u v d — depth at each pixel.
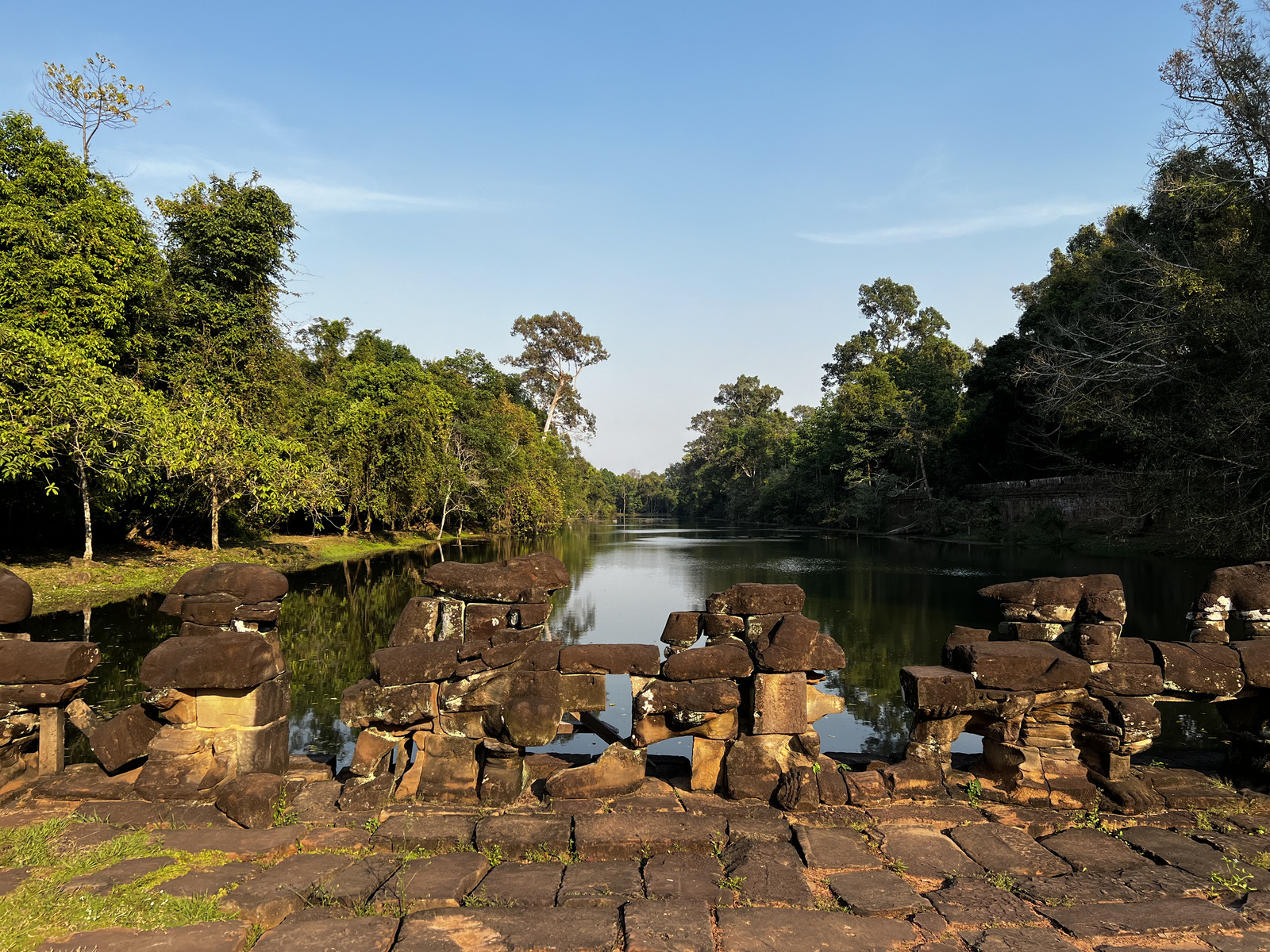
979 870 3.32
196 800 3.93
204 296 22.91
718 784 4.19
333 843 3.58
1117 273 22.61
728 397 90.06
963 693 4.13
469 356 48.62
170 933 2.72
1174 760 4.72
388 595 16.70
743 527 65.12
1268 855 3.43
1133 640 4.30
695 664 4.10
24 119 17.02
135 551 20.41
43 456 14.96
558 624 13.79
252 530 26.39
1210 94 17.22
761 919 2.92
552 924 2.87
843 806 3.98
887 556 28.61
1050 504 30.53
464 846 3.58
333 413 30.31
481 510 40.84
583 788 4.07
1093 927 2.84
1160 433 17.53
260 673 4.09
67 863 3.27
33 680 4.15
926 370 47.59
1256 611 4.31
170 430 17.55
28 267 15.90
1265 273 15.50
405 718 4.02
